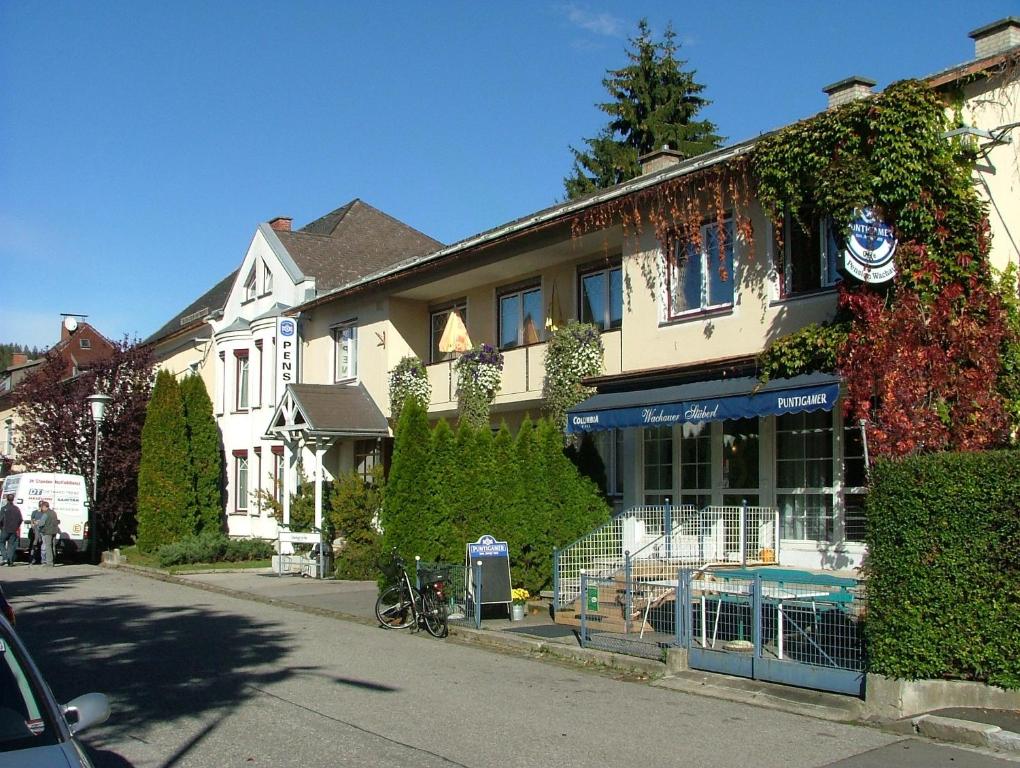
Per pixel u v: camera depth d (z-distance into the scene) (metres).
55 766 5.09
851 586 10.78
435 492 17.03
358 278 31.59
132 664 12.54
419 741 8.74
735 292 15.29
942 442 11.44
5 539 28.78
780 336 14.44
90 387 32.75
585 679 11.66
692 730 9.12
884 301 12.38
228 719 9.58
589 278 20.38
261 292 32.62
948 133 12.52
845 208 12.45
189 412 30.20
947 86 12.80
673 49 45.06
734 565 14.47
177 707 10.10
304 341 30.12
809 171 13.33
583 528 17.47
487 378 21.11
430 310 26.38
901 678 9.30
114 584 23.17
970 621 9.08
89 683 11.34
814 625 10.72
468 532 17.09
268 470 31.16
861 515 13.77
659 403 15.02
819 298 13.95
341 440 27.97
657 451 17.16
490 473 17.38
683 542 15.38
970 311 12.12
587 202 18.22
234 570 25.53
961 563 9.12
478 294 24.06
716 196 15.45
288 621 16.77
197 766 7.98
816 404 12.64
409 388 24.00
